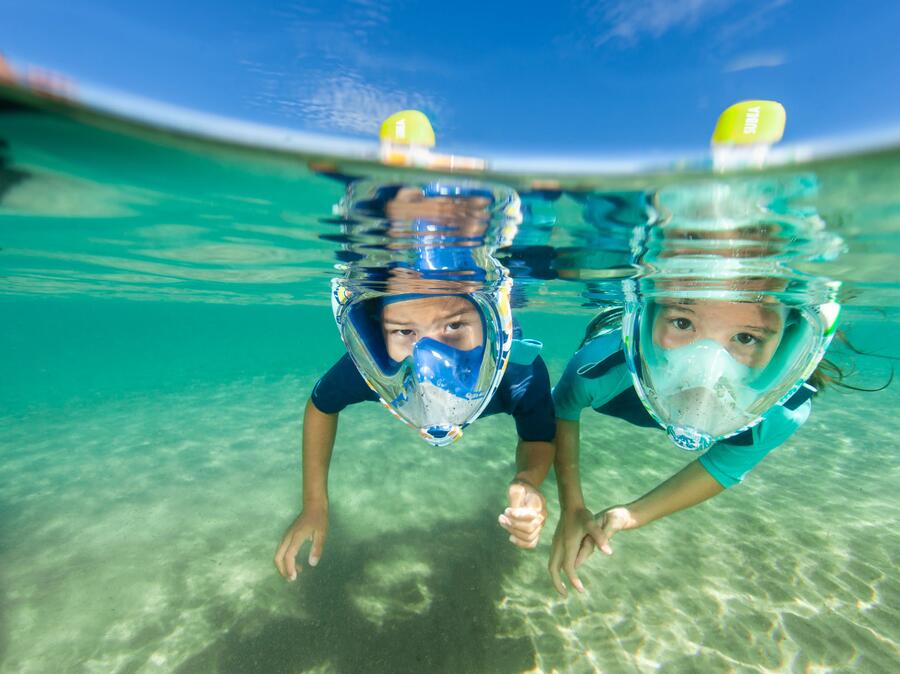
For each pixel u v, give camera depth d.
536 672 0.47
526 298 1.29
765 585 0.61
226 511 0.87
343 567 0.65
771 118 0.36
